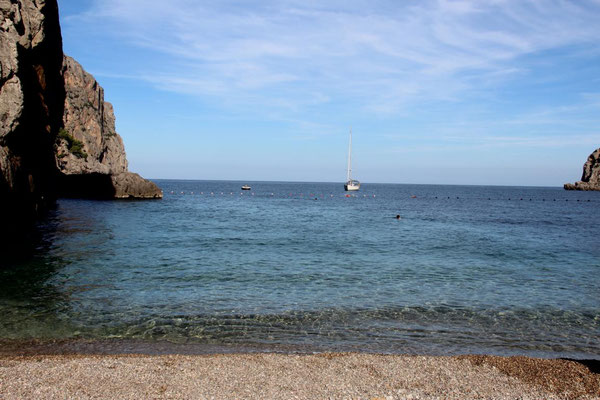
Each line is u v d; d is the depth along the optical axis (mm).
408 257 27719
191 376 9852
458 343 13023
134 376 9750
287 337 13172
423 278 21609
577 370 10750
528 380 10141
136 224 43438
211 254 27125
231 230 40375
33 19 38625
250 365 10641
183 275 21172
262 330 13727
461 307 16672
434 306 16703
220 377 9844
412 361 11172
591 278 22391
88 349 11914
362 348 12445
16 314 14891
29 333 13125
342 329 13977
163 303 16438
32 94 39312
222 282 19891
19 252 26547
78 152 102125
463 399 9117
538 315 15898
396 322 14766
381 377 10117
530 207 96562
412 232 42469
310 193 165000
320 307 16266
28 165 38125
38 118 41812
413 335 13602
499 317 15570
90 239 32438
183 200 95562
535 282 21234
